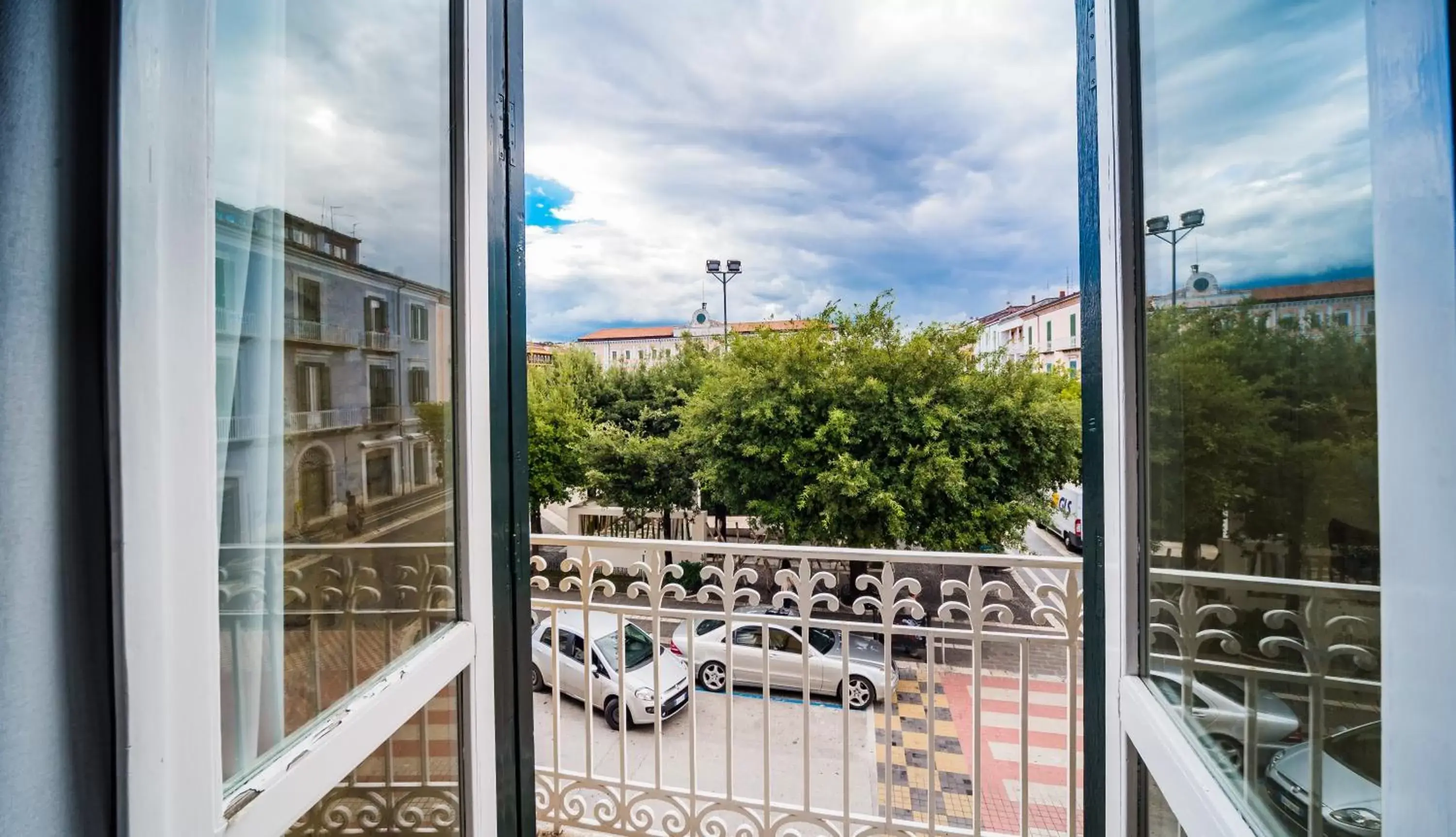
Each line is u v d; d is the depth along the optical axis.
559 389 13.44
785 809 1.63
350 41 0.85
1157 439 0.85
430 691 0.89
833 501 8.77
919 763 4.38
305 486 0.77
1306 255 0.54
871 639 5.33
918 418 8.79
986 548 8.72
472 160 1.02
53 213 0.44
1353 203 0.47
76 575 0.45
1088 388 0.99
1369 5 0.43
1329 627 0.52
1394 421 0.41
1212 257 0.70
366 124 0.88
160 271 0.49
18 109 0.42
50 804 0.43
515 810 1.11
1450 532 0.36
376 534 0.87
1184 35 0.76
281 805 0.63
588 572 1.80
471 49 1.02
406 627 0.90
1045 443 8.77
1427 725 0.38
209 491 0.53
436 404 0.98
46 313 0.43
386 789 0.84
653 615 1.74
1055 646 1.52
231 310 0.67
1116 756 0.90
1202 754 0.72
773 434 9.37
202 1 0.53
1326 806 0.52
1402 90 0.39
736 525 14.13
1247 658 0.64
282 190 0.75
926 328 9.46
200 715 0.52
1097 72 0.94
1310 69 0.53
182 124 0.51
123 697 0.46
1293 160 0.55
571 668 4.79
